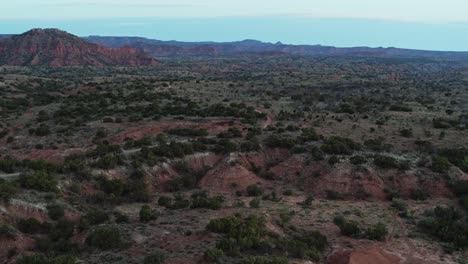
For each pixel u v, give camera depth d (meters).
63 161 60.62
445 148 67.94
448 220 45.97
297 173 62.09
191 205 46.69
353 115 96.62
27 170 50.84
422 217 48.00
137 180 56.25
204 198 50.09
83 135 77.62
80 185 50.62
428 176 58.56
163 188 57.59
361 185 56.88
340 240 39.12
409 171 59.62
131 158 60.19
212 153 66.31
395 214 49.12
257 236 33.91
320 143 68.88
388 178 58.81
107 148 63.38
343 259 33.62
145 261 29.08
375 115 95.94
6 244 34.16
